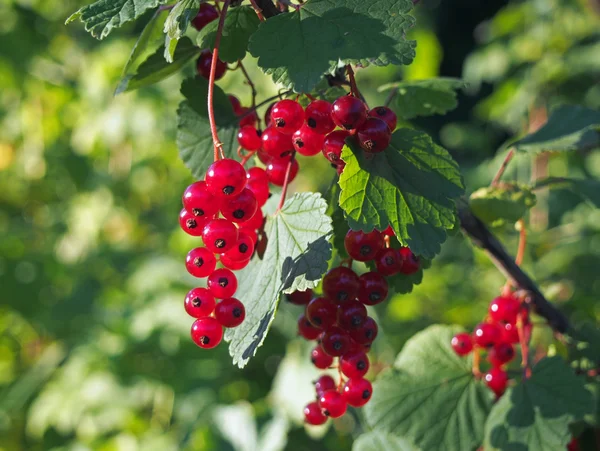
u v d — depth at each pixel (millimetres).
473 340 454
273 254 369
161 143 1118
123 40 1111
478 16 2312
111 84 1084
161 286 917
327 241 353
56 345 1052
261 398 882
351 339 393
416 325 940
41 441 997
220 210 357
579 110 470
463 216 441
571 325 467
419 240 360
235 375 898
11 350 1147
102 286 1065
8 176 1252
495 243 452
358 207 360
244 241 365
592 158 1110
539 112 1222
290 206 370
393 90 461
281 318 874
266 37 356
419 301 953
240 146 408
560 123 470
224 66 412
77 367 884
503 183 454
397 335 904
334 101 375
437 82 450
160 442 814
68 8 1164
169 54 362
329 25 354
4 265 1071
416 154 369
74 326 1037
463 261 1103
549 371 431
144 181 1168
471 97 2135
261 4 375
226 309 364
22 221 1293
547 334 560
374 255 376
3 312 1104
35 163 1173
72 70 1210
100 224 1125
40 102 1150
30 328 1142
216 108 407
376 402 455
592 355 465
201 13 407
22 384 1024
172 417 878
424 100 462
